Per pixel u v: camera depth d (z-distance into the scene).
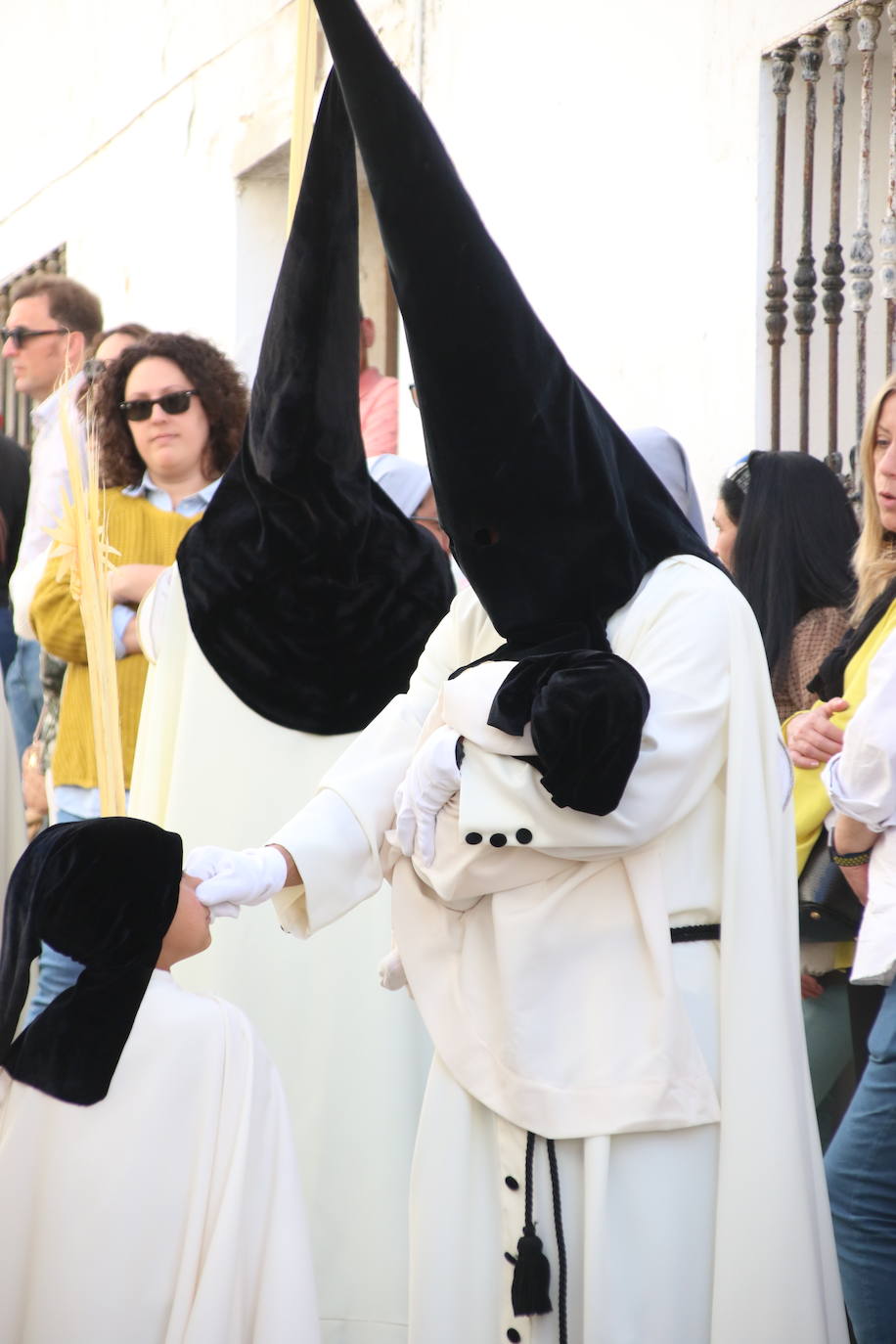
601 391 14.91
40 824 14.59
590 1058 6.95
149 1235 6.74
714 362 13.56
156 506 12.76
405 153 6.53
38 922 6.88
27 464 15.98
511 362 6.77
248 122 20.80
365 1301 9.50
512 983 7.02
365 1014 9.78
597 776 6.55
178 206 22.73
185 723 10.08
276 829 9.95
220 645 10.04
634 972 7.02
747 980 6.96
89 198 25.53
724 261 13.47
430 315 6.69
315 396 9.41
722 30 13.47
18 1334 6.75
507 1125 7.06
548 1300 6.80
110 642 9.62
